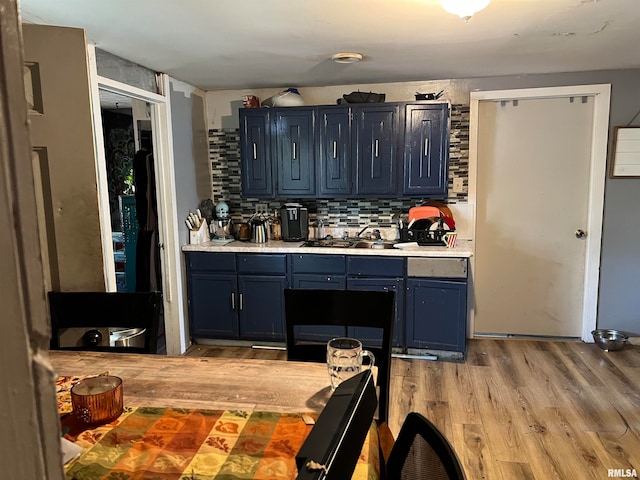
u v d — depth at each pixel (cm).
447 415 269
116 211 493
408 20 227
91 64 259
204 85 387
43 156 166
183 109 373
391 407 278
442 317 344
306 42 262
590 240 371
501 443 241
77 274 177
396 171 362
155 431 114
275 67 323
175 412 123
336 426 77
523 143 376
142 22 225
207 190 419
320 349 179
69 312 176
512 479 213
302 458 71
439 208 378
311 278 362
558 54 297
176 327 372
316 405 126
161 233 362
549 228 381
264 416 120
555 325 391
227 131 414
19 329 36
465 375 322
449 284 338
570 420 262
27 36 159
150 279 367
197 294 381
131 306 176
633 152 355
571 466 222
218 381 141
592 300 377
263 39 255
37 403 38
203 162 410
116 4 201
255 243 388
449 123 351
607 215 367
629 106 352
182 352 376
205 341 393
